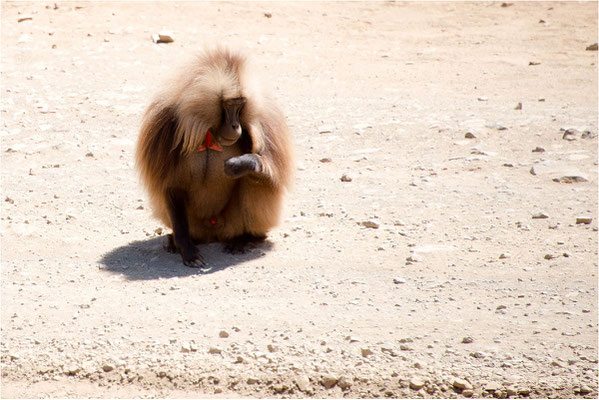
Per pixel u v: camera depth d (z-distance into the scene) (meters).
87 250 29.17
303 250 28.69
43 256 28.55
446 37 75.25
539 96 54.53
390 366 20.09
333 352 20.78
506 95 55.06
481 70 63.50
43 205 33.62
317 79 59.78
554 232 29.66
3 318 23.28
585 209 32.06
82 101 50.25
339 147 42.34
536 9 84.50
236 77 25.52
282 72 61.75
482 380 19.45
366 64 65.44
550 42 72.75
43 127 45.12
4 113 47.53
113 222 32.09
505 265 26.72
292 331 22.02
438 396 19.19
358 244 29.12
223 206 28.78
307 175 38.09
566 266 26.34
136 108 48.81
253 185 27.84
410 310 23.36
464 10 85.19
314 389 19.67
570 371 19.66
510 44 72.50
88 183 36.59
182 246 27.75
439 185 35.91
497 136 43.16
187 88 25.70
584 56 68.00
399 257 27.72
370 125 45.84
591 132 42.16
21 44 66.25
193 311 23.52
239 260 28.02
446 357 20.45
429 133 44.16
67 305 24.16
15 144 42.16
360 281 25.64
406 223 31.19
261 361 20.48
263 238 29.73
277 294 24.77
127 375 20.39
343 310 23.42
